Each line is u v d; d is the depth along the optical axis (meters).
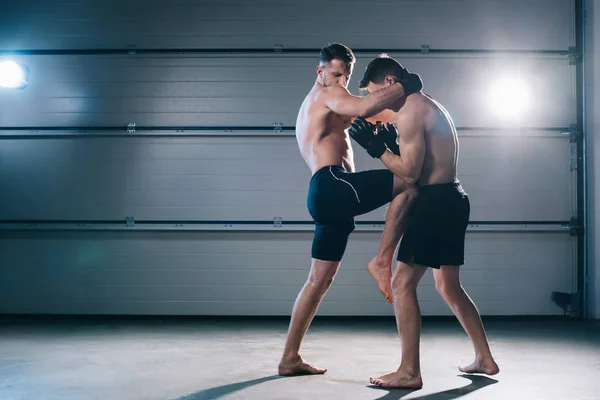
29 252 6.36
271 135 6.34
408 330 3.11
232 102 6.36
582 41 6.32
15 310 6.34
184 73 6.39
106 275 6.33
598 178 6.28
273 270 6.29
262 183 6.33
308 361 3.93
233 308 6.27
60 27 6.43
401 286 3.13
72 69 6.41
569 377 3.39
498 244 6.30
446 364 3.80
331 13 6.39
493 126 6.31
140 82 6.39
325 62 3.48
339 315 6.23
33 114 6.40
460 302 3.38
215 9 6.42
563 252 6.29
